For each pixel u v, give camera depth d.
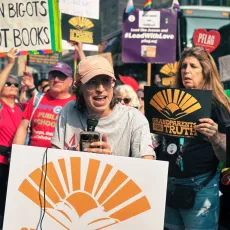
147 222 2.15
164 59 7.39
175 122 2.83
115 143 2.43
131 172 2.16
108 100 2.40
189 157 2.93
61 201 2.22
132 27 7.46
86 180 2.20
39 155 2.22
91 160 2.20
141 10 7.43
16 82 5.12
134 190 2.16
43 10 4.73
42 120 4.22
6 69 4.71
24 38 4.78
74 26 5.46
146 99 2.94
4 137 4.84
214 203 2.95
